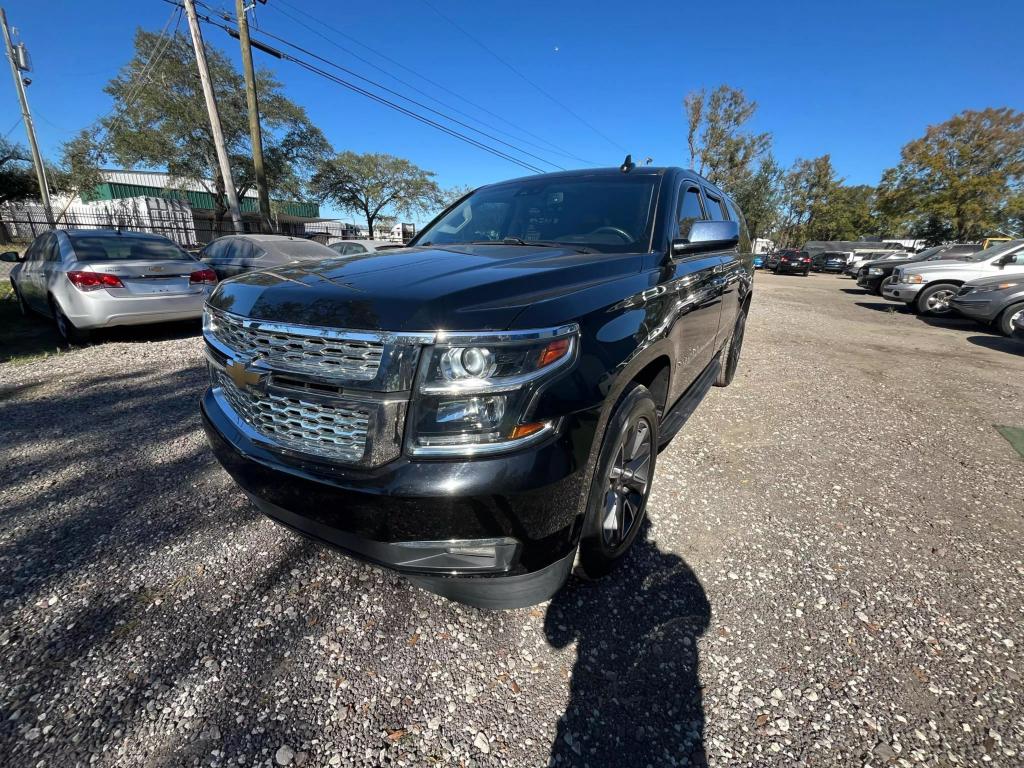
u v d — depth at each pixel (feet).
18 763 4.60
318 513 5.28
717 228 7.98
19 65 63.87
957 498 9.66
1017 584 7.24
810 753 4.82
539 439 4.87
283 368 5.41
